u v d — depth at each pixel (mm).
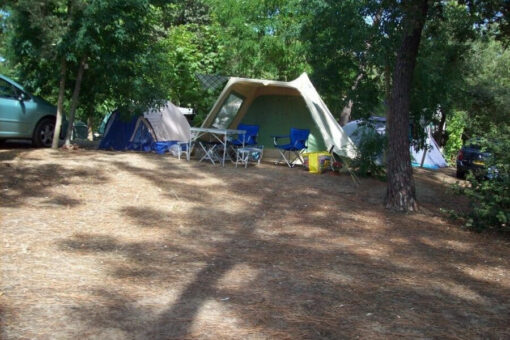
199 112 19828
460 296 4426
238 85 12164
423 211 8141
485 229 7227
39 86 12188
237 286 4254
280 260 5043
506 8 7980
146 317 3559
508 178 6969
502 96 17703
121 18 11141
